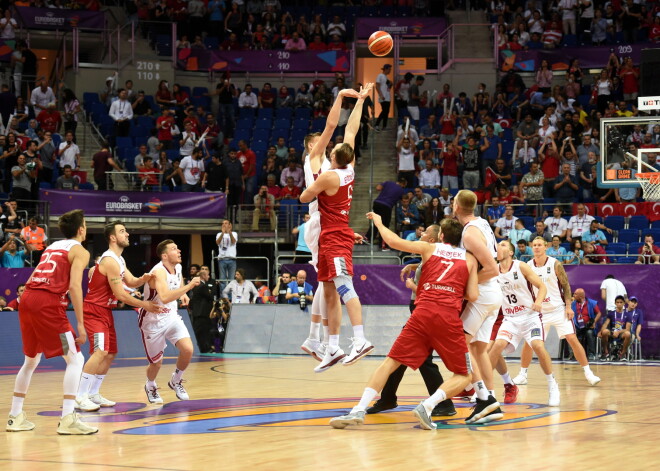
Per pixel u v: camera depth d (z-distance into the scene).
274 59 26.83
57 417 7.70
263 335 17.30
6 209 17.19
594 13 27.30
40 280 6.71
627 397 9.20
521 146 22.00
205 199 19.44
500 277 8.88
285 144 23.36
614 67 24.89
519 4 28.56
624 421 7.14
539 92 24.59
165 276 8.60
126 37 26.75
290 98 25.19
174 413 7.85
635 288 15.92
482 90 25.09
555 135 22.42
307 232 7.35
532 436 6.29
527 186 19.72
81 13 25.89
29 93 24.48
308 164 7.24
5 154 19.88
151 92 25.92
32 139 20.92
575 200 19.81
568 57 25.94
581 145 21.50
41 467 5.09
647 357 15.87
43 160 20.56
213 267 18.70
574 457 5.34
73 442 6.13
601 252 17.48
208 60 26.83
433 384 7.67
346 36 28.59
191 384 10.82
